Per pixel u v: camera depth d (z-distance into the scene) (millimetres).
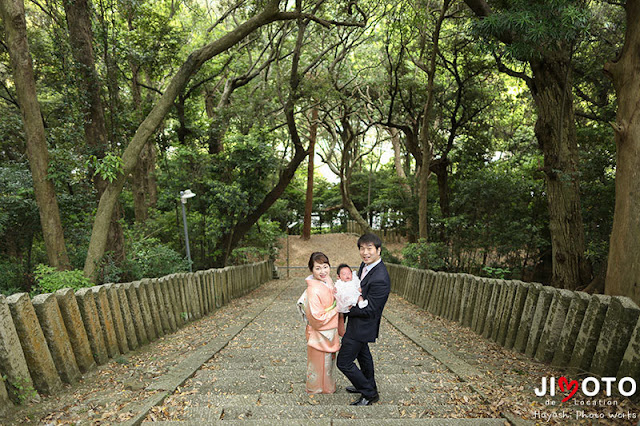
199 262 14195
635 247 4992
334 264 23375
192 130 13961
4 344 3146
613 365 3375
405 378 4133
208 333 6516
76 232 8656
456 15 12477
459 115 17453
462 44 13758
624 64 5289
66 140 8766
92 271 6898
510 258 13328
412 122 16734
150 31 12102
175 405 3264
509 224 12609
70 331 4012
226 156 13500
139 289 5652
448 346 5629
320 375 3619
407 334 6582
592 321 3684
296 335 6703
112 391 3623
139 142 7324
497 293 5938
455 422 2834
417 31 13547
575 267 7680
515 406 3119
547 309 4570
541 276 13312
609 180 10211
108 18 11273
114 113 10328
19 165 9203
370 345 6016
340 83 17719
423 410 3154
